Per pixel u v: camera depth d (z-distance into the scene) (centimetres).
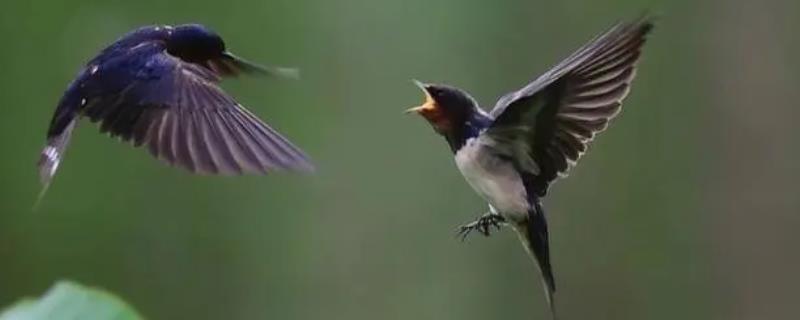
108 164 1791
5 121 1666
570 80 479
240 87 1791
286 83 1797
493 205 503
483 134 495
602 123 482
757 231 1439
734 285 1455
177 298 1839
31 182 1709
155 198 1819
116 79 377
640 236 1530
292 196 1850
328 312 1839
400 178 1827
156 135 358
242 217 1852
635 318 1553
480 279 1758
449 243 1798
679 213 1501
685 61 1468
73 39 1644
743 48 1438
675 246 1501
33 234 1750
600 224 1577
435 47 1744
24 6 1633
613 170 1552
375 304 1819
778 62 1422
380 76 1795
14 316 463
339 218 1844
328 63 1798
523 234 504
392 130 1820
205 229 1836
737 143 1447
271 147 346
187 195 1831
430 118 498
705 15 1457
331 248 1850
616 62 476
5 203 1719
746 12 1434
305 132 1817
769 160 1430
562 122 488
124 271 1816
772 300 1431
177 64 383
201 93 369
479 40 1692
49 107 1662
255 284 1864
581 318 1609
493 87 1680
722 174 1462
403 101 1795
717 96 1455
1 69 1644
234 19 1742
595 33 1593
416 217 1825
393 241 1830
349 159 1831
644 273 1528
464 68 1705
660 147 1500
